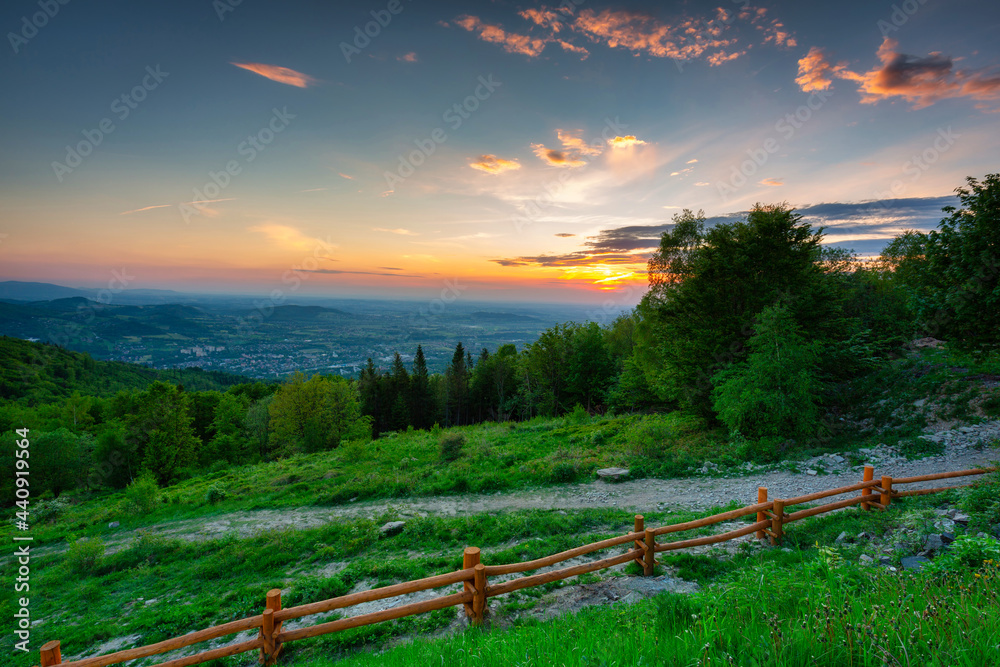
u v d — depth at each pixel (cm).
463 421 7781
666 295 2378
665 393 2511
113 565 1343
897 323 2698
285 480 2273
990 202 1171
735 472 1594
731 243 2122
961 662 252
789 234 2072
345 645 707
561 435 2653
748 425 1852
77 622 1012
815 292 2114
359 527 1369
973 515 741
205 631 538
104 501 2836
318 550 1248
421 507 1606
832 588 390
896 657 258
